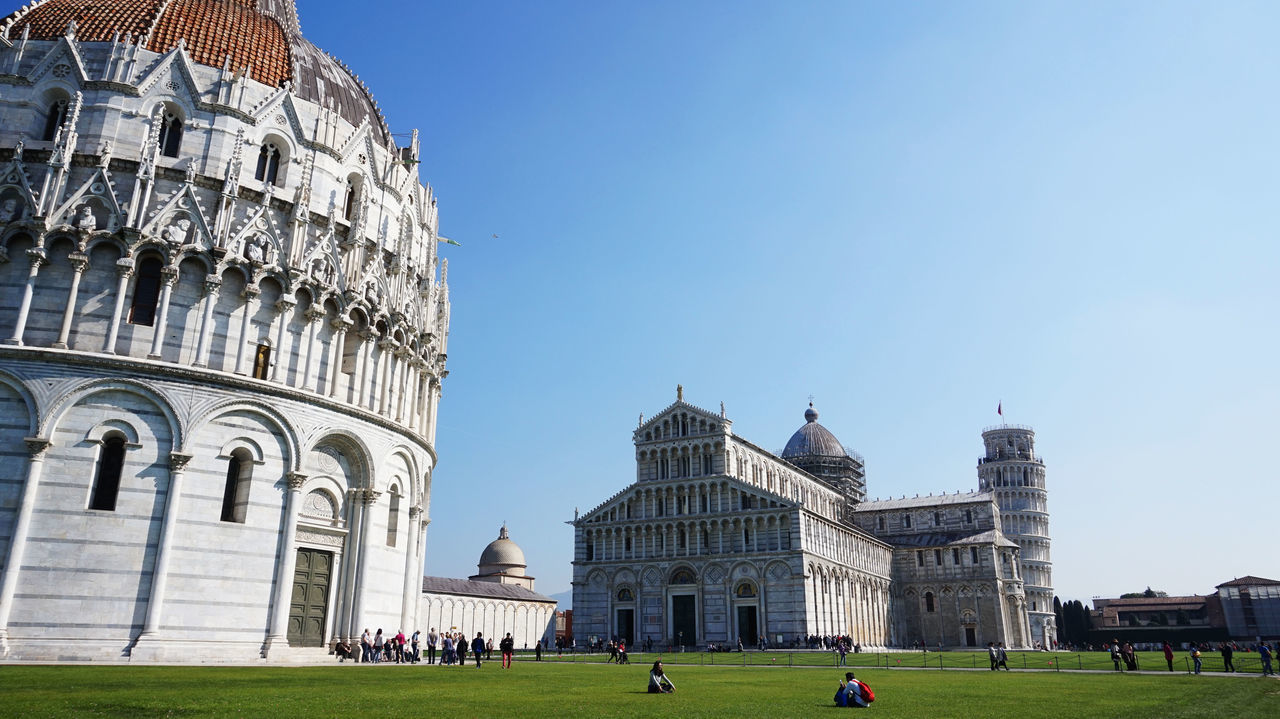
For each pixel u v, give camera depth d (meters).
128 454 44.84
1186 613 196.62
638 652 111.75
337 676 38.09
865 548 140.75
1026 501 190.88
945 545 152.75
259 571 47.28
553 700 28.95
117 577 43.47
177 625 44.19
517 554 172.50
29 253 45.66
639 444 131.25
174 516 44.94
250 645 46.31
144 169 48.47
